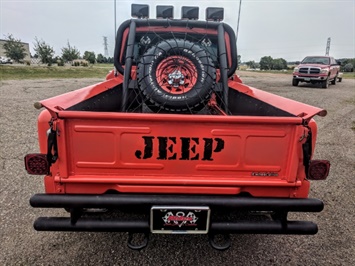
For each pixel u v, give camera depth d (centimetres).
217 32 334
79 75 2195
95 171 185
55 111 170
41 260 217
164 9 331
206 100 262
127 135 179
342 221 283
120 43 337
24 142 487
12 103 840
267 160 186
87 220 185
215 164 186
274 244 246
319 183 368
